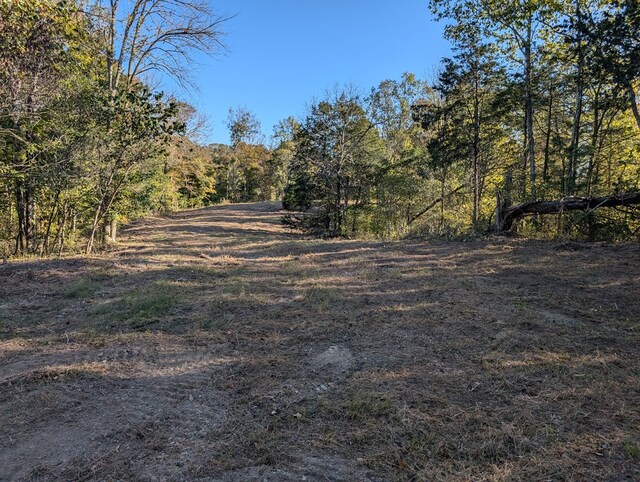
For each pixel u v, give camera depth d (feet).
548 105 48.62
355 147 53.52
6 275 22.07
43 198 33.24
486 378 9.13
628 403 7.83
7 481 6.48
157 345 12.13
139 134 30.32
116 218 37.55
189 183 124.98
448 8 50.21
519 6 44.50
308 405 8.50
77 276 21.93
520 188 45.62
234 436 7.51
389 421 7.72
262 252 30.81
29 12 23.63
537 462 6.35
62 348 12.21
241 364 10.69
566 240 26.35
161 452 7.09
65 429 7.89
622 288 15.28
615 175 42.22
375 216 53.67
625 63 28.25
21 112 25.46
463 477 6.11
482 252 24.32
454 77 52.37
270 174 165.17
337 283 18.83
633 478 5.88
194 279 20.62
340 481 6.18
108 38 38.91
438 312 13.76
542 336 11.23
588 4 39.91
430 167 57.67
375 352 10.92
